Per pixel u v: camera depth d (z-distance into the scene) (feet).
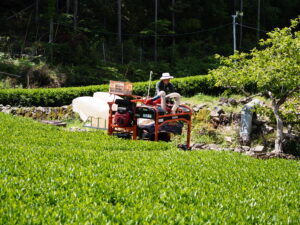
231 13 163.63
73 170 19.77
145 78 103.24
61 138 32.53
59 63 97.76
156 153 28.60
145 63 114.32
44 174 18.60
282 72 36.01
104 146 29.73
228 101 50.70
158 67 109.29
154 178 19.58
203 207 15.44
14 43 102.58
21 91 61.52
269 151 41.37
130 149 30.42
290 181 22.81
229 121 46.21
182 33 142.20
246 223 14.06
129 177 19.53
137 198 15.97
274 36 39.45
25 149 25.17
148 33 128.77
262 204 16.92
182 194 17.17
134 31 140.36
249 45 141.69
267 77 36.45
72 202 14.74
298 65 36.01
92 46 110.83
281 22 165.48
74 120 54.65
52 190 15.98
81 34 112.78
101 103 42.60
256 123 44.37
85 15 136.05
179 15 147.84
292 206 17.61
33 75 84.07
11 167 19.38
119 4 126.52
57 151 25.32
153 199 16.21
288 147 41.16
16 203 14.07
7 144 27.35
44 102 61.98
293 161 31.94
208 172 22.58
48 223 12.32
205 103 51.34
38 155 23.44
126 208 14.69
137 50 122.42
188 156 28.17
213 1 151.74
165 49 130.52
